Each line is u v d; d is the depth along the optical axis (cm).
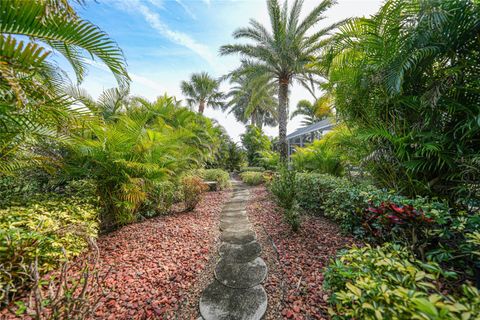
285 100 721
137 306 163
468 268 149
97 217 289
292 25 643
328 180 373
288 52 643
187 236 308
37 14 143
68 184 343
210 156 939
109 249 256
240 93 855
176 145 443
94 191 302
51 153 265
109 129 298
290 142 1547
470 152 221
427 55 224
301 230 300
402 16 237
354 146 354
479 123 196
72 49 185
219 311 160
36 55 145
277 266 219
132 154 332
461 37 214
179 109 727
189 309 164
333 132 450
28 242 162
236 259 240
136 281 194
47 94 157
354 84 299
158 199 400
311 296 169
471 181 217
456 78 222
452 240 162
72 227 180
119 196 316
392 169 285
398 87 228
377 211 192
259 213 434
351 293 100
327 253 231
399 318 74
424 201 208
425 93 235
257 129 1566
